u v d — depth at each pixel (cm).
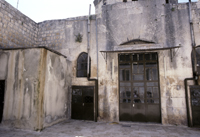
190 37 664
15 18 721
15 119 554
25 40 782
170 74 668
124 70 732
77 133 530
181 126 626
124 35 741
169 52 682
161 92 668
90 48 777
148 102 688
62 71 705
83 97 751
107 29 766
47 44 857
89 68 774
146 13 729
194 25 668
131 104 702
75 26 823
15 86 573
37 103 536
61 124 643
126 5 757
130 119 695
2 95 587
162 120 650
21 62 580
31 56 571
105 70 738
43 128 555
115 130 570
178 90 649
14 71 585
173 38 682
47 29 872
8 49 605
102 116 710
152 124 652
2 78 599
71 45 814
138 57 729
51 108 611
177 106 643
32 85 551
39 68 551
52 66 624
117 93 707
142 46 707
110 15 772
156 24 709
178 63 664
